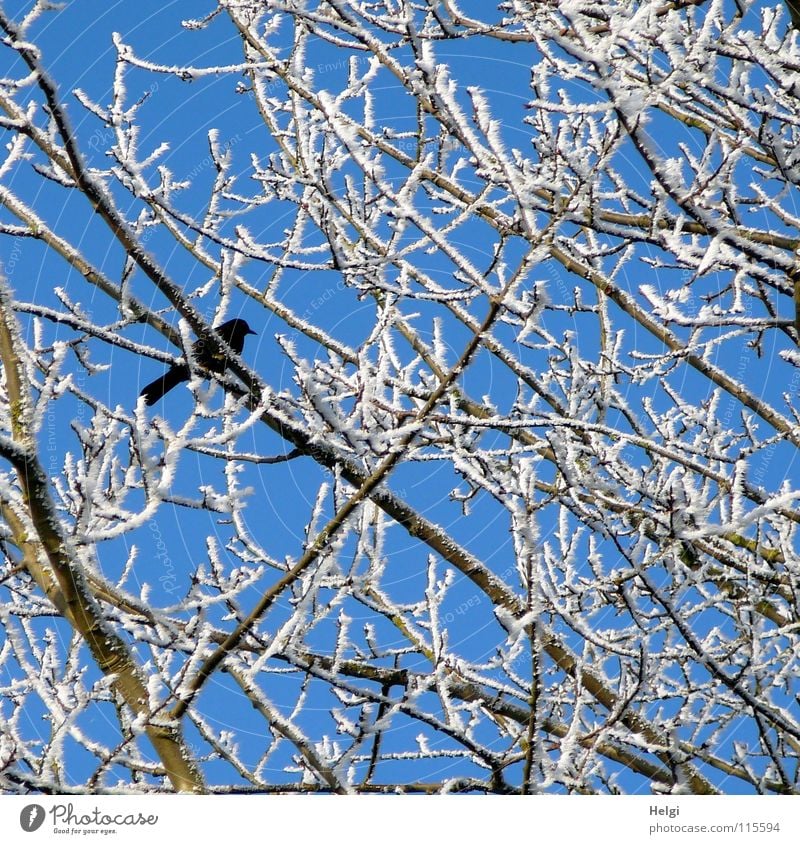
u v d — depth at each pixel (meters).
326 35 4.59
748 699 4.75
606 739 4.64
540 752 4.32
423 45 4.27
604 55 4.07
